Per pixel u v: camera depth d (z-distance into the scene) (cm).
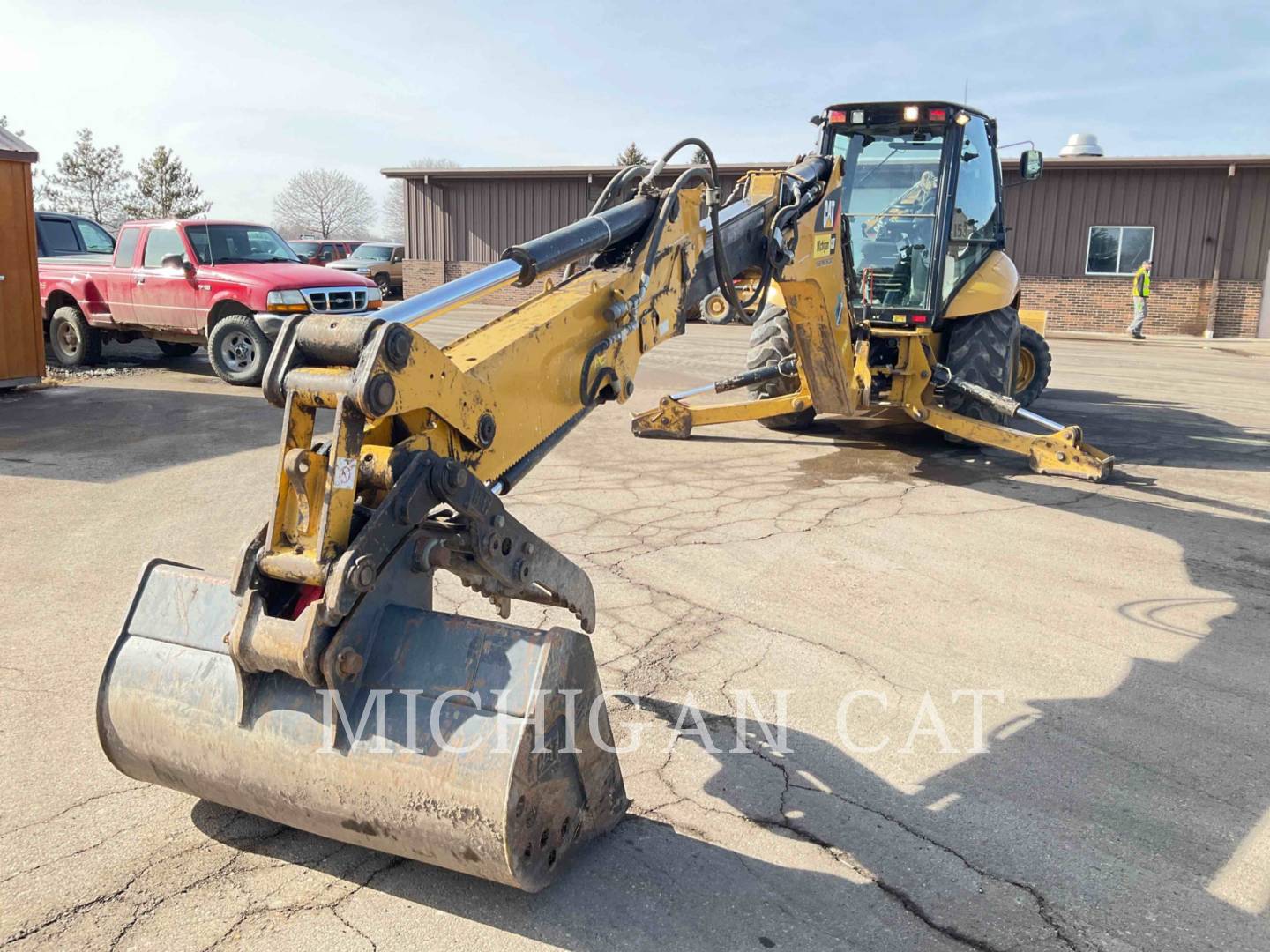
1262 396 1214
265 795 251
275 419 940
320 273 1183
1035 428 962
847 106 758
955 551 548
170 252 1192
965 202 779
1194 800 304
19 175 1039
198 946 237
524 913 249
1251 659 408
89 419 926
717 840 281
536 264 288
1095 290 2259
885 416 980
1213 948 240
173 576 272
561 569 288
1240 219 2155
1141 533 586
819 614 453
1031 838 284
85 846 275
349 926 244
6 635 419
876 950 238
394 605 249
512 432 282
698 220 374
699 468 751
